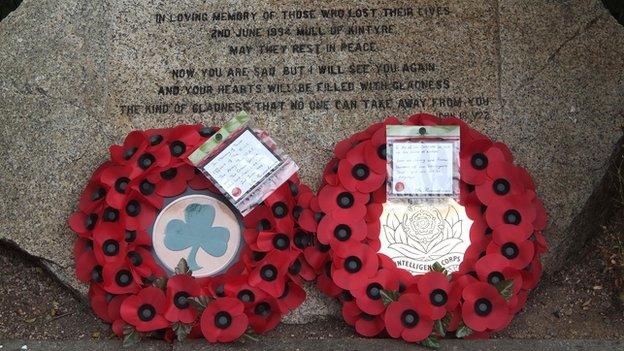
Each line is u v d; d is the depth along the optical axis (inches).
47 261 83.3
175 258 80.8
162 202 81.5
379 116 85.0
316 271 81.0
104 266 79.7
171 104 85.4
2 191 84.0
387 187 81.0
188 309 77.9
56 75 85.6
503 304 77.5
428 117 82.0
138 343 77.0
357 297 78.7
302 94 85.2
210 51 85.8
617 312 83.6
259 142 81.9
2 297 85.4
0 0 106.0
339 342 76.6
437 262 79.8
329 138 84.7
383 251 80.4
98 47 85.9
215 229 81.3
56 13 86.4
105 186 81.4
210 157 81.4
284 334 81.4
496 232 80.1
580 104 85.1
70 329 82.7
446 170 81.1
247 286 78.9
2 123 85.1
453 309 77.6
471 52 85.7
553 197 84.4
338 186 81.0
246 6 86.2
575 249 86.8
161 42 86.0
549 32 85.9
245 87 85.4
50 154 84.6
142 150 81.4
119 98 85.4
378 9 86.1
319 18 85.9
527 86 85.3
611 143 84.7
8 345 76.3
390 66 85.5
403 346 76.1
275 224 80.2
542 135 84.9
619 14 104.0
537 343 76.1
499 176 81.0
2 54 86.0
